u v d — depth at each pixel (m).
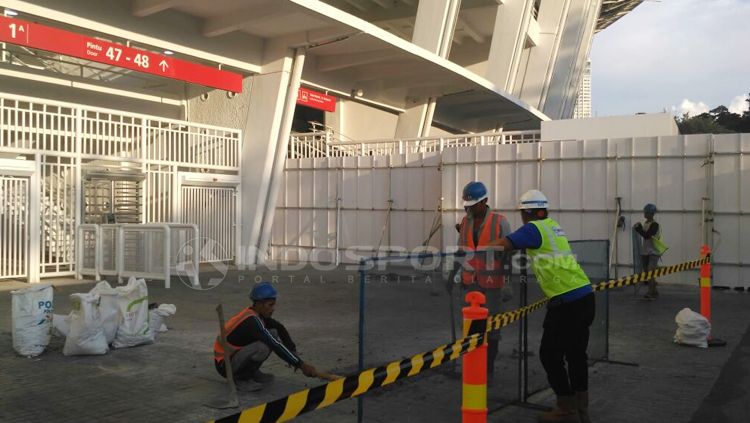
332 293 12.50
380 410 4.75
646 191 13.66
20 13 13.70
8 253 13.00
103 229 13.38
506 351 5.73
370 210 17.69
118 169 14.95
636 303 11.53
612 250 13.84
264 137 18.11
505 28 28.58
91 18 14.73
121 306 7.70
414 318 4.89
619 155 13.88
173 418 5.29
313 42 17.58
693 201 13.31
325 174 18.45
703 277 8.56
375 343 4.57
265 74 18.25
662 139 13.54
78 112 14.23
